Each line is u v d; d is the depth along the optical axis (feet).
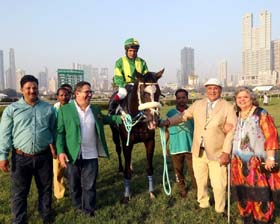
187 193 18.13
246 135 12.46
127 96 17.71
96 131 15.02
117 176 22.02
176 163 17.57
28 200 17.34
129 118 16.47
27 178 13.55
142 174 22.33
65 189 18.90
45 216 14.33
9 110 12.94
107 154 15.28
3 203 17.17
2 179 21.58
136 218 14.69
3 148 12.84
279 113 66.54
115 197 17.74
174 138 17.48
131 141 17.17
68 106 14.70
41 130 13.21
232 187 13.08
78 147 14.40
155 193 18.19
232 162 12.98
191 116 15.66
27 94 12.96
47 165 13.85
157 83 16.15
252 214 12.87
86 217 14.70
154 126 15.19
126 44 18.88
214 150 14.48
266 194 11.98
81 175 15.06
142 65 19.40
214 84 14.39
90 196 14.97
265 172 12.25
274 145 11.93
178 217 14.76
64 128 14.47
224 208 15.12
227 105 14.46
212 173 14.76
